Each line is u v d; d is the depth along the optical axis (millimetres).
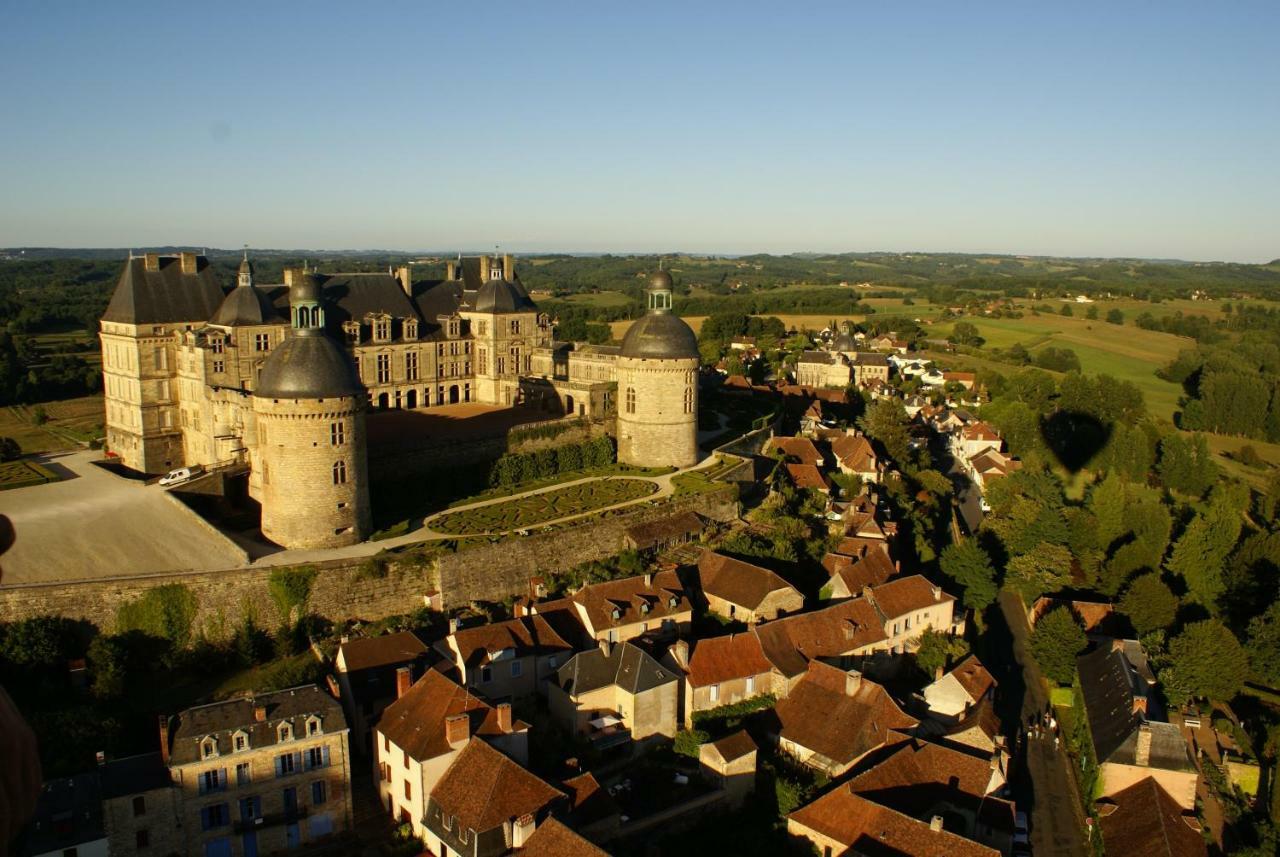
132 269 143625
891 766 83938
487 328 170875
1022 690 115750
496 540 109625
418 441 125562
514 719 81875
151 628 93250
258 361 139000
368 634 99125
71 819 69000
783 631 102375
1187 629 114125
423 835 74812
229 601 96000
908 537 143125
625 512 121438
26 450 177000
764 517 132250
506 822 70062
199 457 140750
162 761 74062
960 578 129875
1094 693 104000
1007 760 93438
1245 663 110625
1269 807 92438
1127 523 159375
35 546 101938
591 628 98875
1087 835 89375
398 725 79625
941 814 81375
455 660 91625
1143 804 86750
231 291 143375
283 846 76188
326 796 78000
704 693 93875
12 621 89188
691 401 142750
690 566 116812
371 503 117625
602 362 170250
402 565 103125
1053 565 143250
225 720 75312
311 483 104188
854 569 117562
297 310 105562
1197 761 101250
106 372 150875
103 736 80375
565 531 114750
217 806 73938
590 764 85812
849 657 104312
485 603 107688
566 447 140500
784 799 83250
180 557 100812
